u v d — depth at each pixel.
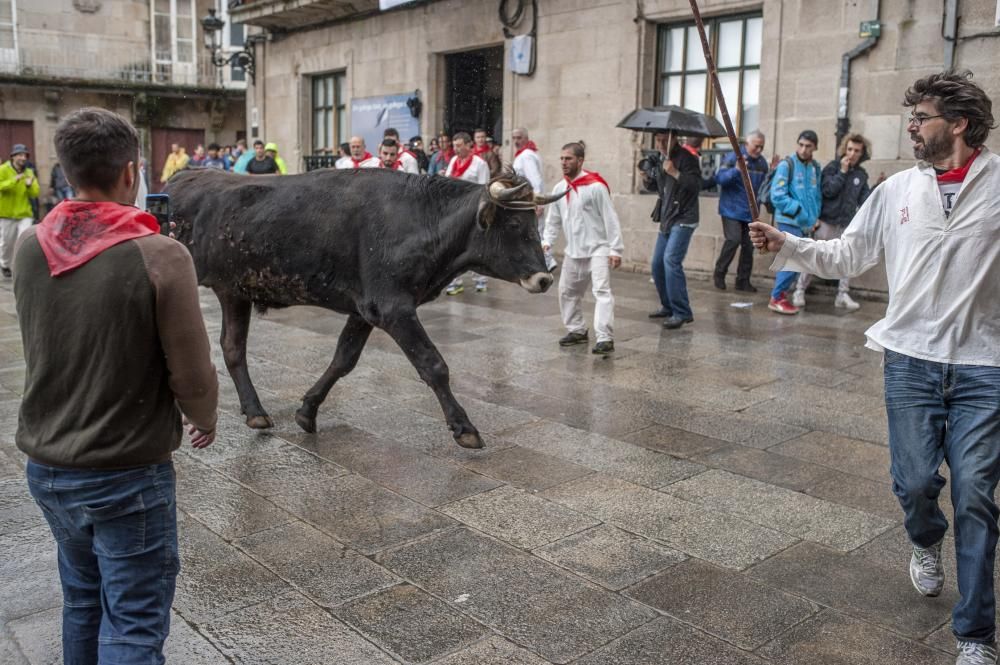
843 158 9.79
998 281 3.10
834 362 7.63
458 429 5.22
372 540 4.15
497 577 3.79
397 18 16.92
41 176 27.28
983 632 2.99
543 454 5.34
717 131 8.84
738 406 6.34
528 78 14.61
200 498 4.63
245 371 5.77
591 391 6.72
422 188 5.12
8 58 27.36
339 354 5.56
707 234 12.38
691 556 3.99
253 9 18.83
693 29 12.59
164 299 2.30
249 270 5.27
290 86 19.97
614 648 3.24
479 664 3.14
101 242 2.29
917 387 3.19
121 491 2.35
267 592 3.65
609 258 7.91
